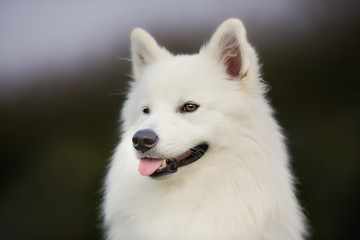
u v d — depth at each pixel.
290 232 3.20
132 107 3.54
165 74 3.20
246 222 2.96
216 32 3.28
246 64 3.11
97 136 7.04
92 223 6.46
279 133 3.30
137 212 3.13
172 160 3.03
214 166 3.07
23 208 6.61
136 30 3.72
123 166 3.31
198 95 3.06
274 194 3.00
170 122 3.02
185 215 3.00
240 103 3.06
